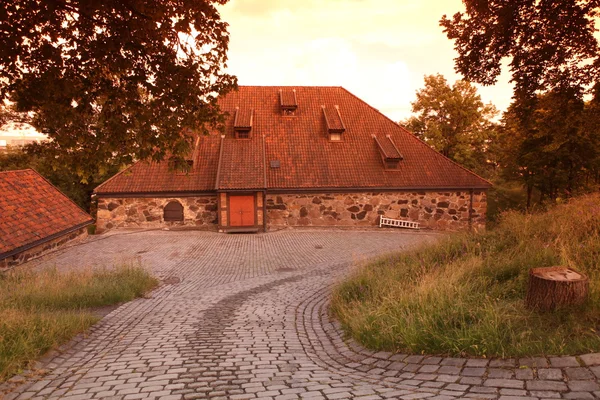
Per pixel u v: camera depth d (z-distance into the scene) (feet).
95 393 13.76
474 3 33.73
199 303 30.83
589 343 13.46
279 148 82.89
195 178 78.38
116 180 77.61
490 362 14.14
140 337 21.67
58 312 24.72
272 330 23.20
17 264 49.42
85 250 59.41
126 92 25.20
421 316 18.40
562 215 31.68
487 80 38.24
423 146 86.02
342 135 85.87
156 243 65.05
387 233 75.15
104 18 22.33
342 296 28.25
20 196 58.13
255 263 52.01
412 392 13.03
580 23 30.99
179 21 22.90
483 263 25.35
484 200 81.41
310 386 14.19
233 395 13.37
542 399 11.41
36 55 21.81
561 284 16.37
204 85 26.81
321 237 70.79
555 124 46.03
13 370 15.57
